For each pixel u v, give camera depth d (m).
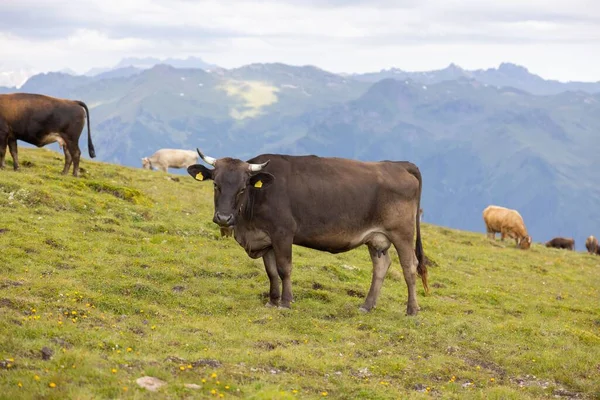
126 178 35.56
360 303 19.75
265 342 14.71
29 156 37.19
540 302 24.50
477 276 29.75
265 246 17.64
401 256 18.53
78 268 18.95
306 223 17.39
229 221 16.50
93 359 11.42
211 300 17.81
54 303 14.89
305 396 11.56
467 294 24.25
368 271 24.86
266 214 17.12
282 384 11.98
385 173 18.17
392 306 20.02
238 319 16.48
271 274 17.92
